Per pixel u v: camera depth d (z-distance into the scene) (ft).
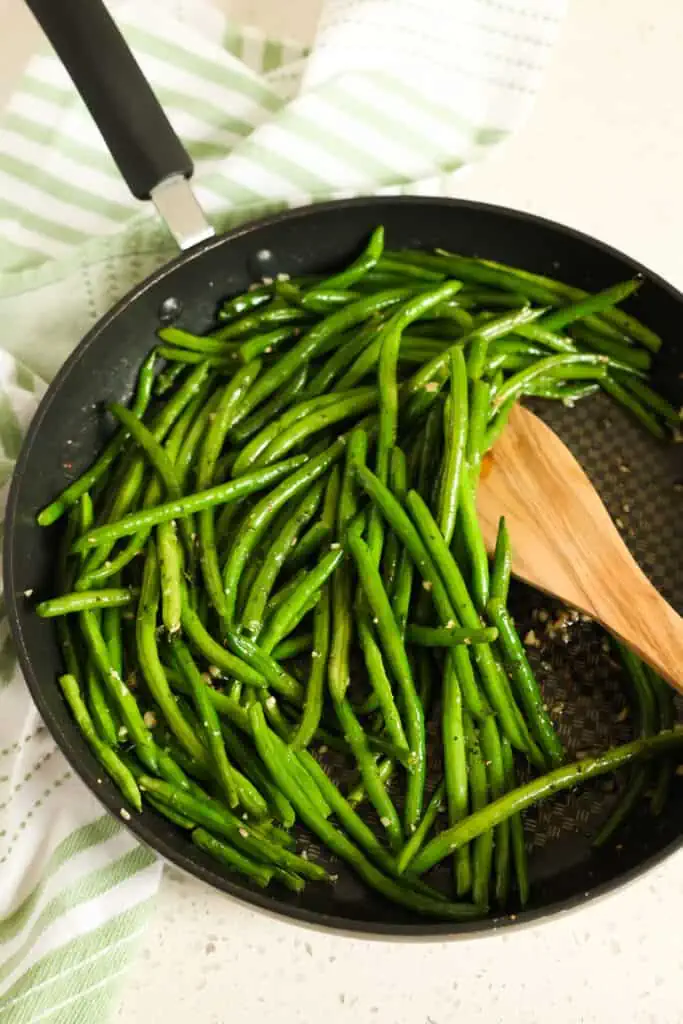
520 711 2.91
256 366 3.05
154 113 2.92
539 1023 2.84
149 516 2.90
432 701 2.91
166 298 3.09
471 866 2.81
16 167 3.22
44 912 2.87
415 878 2.79
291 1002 2.85
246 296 3.13
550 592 2.93
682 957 2.87
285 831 2.87
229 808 2.82
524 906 2.80
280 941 2.89
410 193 3.27
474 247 3.17
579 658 2.97
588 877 2.84
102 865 2.89
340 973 2.87
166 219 2.98
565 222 3.32
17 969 2.85
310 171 3.22
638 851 2.85
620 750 2.83
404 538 2.86
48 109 3.24
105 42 2.92
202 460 3.00
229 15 3.42
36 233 3.21
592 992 2.85
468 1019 2.84
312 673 2.86
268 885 2.82
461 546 2.89
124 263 3.22
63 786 2.94
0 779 2.92
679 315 3.07
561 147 3.38
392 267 3.15
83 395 3.04
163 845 2.71
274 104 3.28
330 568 2.88
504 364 3.11
